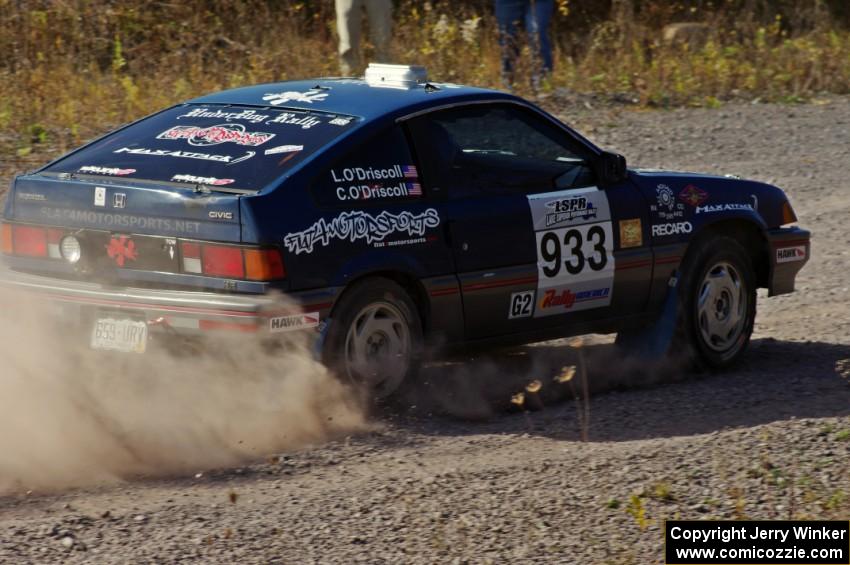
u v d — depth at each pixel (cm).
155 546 1502
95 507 1627
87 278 1964
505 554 1502
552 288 2195
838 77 5591
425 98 2122
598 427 2022
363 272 1942
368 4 4944
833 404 2166
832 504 1658
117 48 4928
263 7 5544
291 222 1869
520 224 2144
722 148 4456
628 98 5066
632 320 2336
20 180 2052
